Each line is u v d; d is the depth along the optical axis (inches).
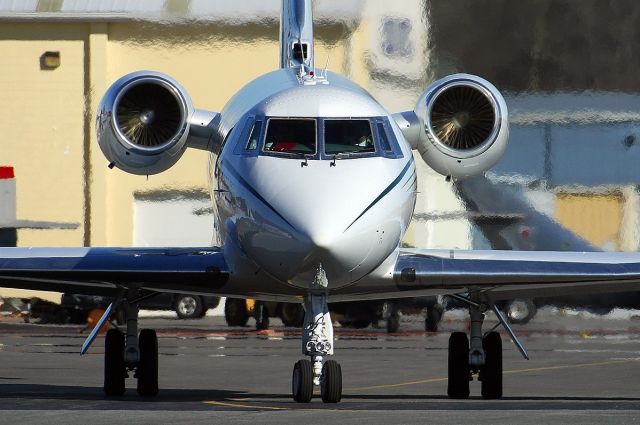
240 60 5349.4
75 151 5885.8
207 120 2277.3
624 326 4884.4
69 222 5841.5
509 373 2834.6
